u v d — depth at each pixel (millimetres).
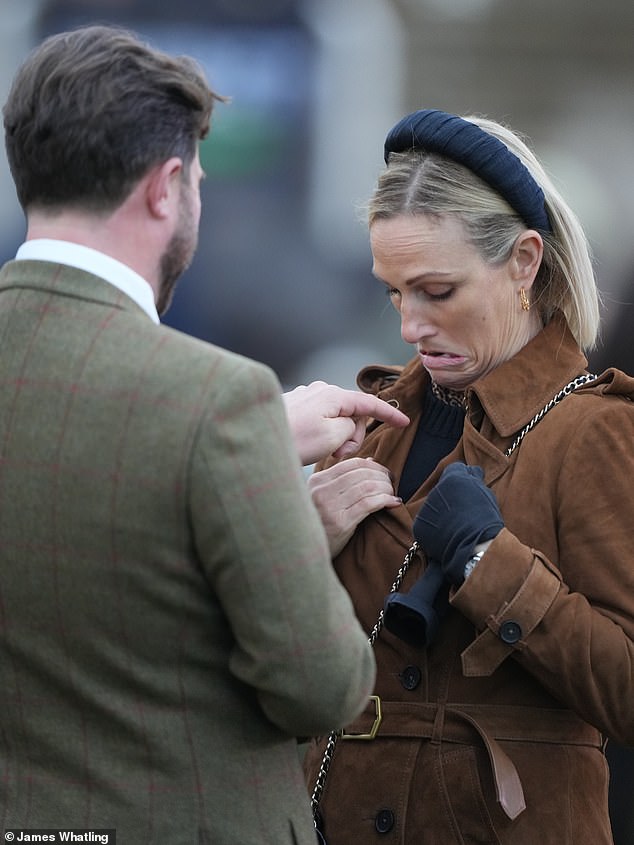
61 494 3924
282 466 3938
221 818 4086
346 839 5320
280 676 3936
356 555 5539
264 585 3855
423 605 4988
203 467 3811
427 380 5820
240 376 3900
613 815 8859
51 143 4000
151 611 3961
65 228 4105
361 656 4125
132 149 4012
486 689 5191
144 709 4051
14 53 13734
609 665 4812
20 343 4059
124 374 3918
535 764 5129
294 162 15062
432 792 5176
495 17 15125
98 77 3996
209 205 15086
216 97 4355
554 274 5461
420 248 5152
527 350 5410
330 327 15539
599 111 15680
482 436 5336
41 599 4008
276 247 15195
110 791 4070
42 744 4145
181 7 14180
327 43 14852
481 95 15461
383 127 15219
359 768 5355
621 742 4988
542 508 5137
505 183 5160
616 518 4996
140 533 3873
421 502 5430
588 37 15586
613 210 15508
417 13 15055
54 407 3955
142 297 4141
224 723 4117
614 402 5211
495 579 4852
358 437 5613
